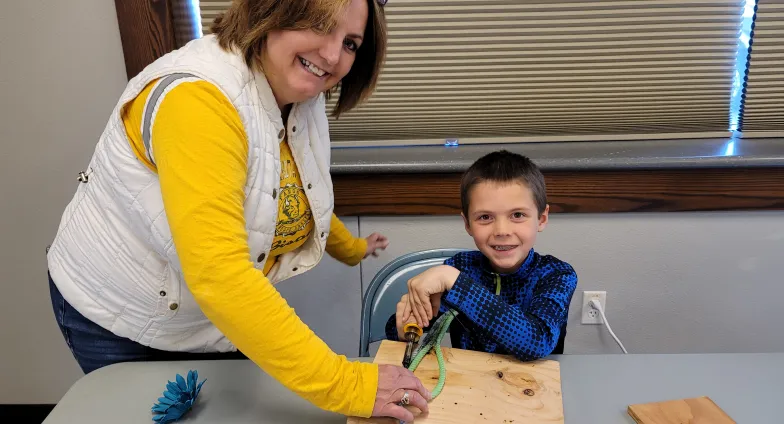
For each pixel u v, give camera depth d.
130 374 0.95
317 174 1.07
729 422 0.78
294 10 0.77
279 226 1.04
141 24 1.49
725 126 1.71
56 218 1.74
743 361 0.96
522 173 1.10
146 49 1.51
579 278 1.73
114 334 1.04
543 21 1.54
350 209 1.64
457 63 1.59
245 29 0.82
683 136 1.73
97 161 0.91
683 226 1.66
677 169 1.55
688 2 1.51
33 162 1.67
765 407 0.84
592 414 0.83
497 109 1.67
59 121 1.63
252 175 0.86
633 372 0.93
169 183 0.71
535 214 1.11
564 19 1.54
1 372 1.93
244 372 0.95
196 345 1.07
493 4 1.52
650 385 0.90
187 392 0.85
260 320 0.72
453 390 0.84
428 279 0.99
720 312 1.76
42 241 1.77
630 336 1.80
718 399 0.86
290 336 0.73
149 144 0.76
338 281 1.76
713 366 0.95
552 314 1.00
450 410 0.80
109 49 1.55
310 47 0.81
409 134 1.72
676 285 1.73
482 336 1.02
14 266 1.79
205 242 0.70
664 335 1.80
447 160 1.57
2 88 1.58
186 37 1.58
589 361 0.97
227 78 0.79
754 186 1.58
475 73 1.61
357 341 1.83
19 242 1.77
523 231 1.09
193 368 0.96
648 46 1.57
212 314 0.72
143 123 0.77
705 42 1.57
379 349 0.95
